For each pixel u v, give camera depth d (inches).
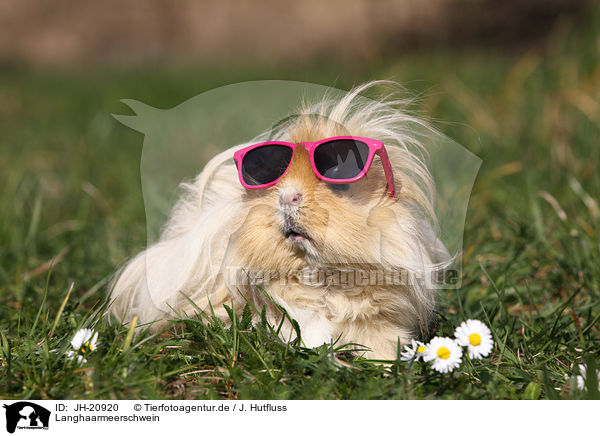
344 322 38.7
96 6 222.7
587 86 74.0
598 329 40.9
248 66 140.8
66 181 69.9
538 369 38.1
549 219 48.3
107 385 36.7
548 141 65.1
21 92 144.9
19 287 44.3
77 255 48.0
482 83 90.9
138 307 40.7
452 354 37.1
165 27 207.3
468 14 141.4
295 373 37.5
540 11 135.1
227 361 38.0
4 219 52.4
